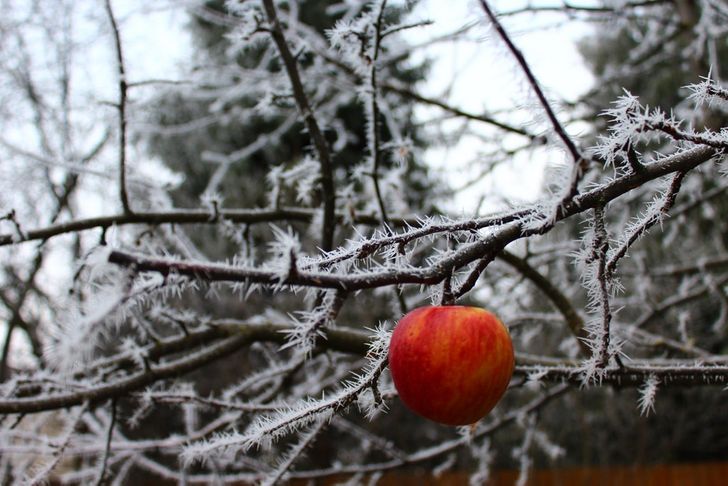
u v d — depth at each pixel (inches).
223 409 103.2
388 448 130.0
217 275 44.9
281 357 213.3
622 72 189.5
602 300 57.5
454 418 51.3
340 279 48.2
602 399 358.9
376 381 58.4
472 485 138.6
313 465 354.9
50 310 255.9
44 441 88.3
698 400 354.3
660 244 268.5
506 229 52.2
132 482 299.9
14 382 85.2
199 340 99.4
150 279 45.8
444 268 51.2
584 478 311.1
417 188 237.9
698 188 154.3
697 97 56.9
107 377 103.3
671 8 211.9
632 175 53.9
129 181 117.0
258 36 98.4
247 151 200.8
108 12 95.7
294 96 100.0
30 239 89.7
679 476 302.7
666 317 246.7
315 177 105.2
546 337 250.7
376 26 87.7
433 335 51.4
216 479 117.0
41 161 113.3
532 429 136.8
